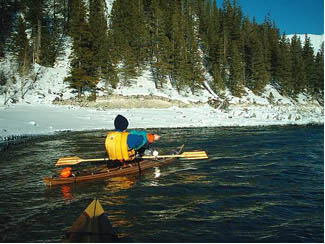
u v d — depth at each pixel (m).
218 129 21.69
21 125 19.12
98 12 52.91
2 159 10.45
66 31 51.88
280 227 4.88
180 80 45.88
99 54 40.69
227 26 63.16
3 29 46.75
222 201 6.12
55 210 5.60
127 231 4.68
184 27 54.66
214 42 55.97
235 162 10.04
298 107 54.91
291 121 28.23
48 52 43.94
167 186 7.14
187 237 4.48
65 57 47.06
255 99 52.12
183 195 6.49
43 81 39.16
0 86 34.72
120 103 37.16
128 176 8.09
